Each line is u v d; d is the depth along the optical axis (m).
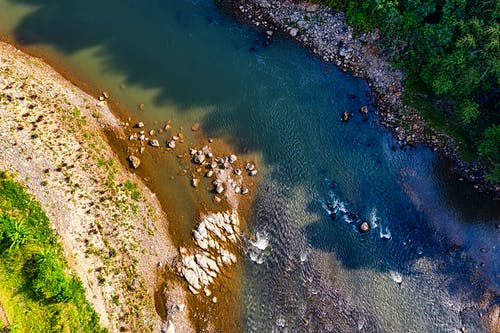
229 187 29.62
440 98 29.88
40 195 25.70
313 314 28.03
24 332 23.39
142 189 29.02
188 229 28.78
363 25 30.20
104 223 26.89
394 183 30.28
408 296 28.58
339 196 29.94
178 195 29.33
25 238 24.19
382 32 29.95
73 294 24.38
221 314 27.69
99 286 25.61
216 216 29.08
